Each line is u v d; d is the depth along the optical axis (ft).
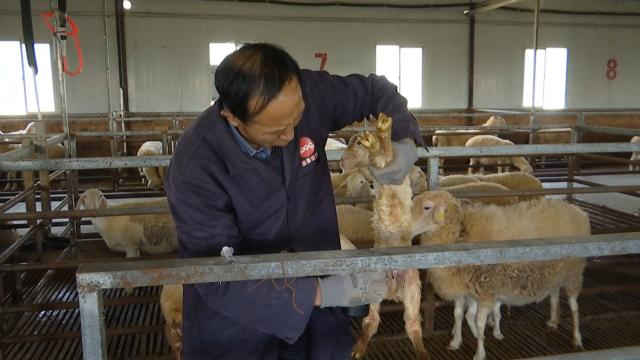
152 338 11.92
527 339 12.17
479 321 11.05
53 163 9.82
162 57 40.65
